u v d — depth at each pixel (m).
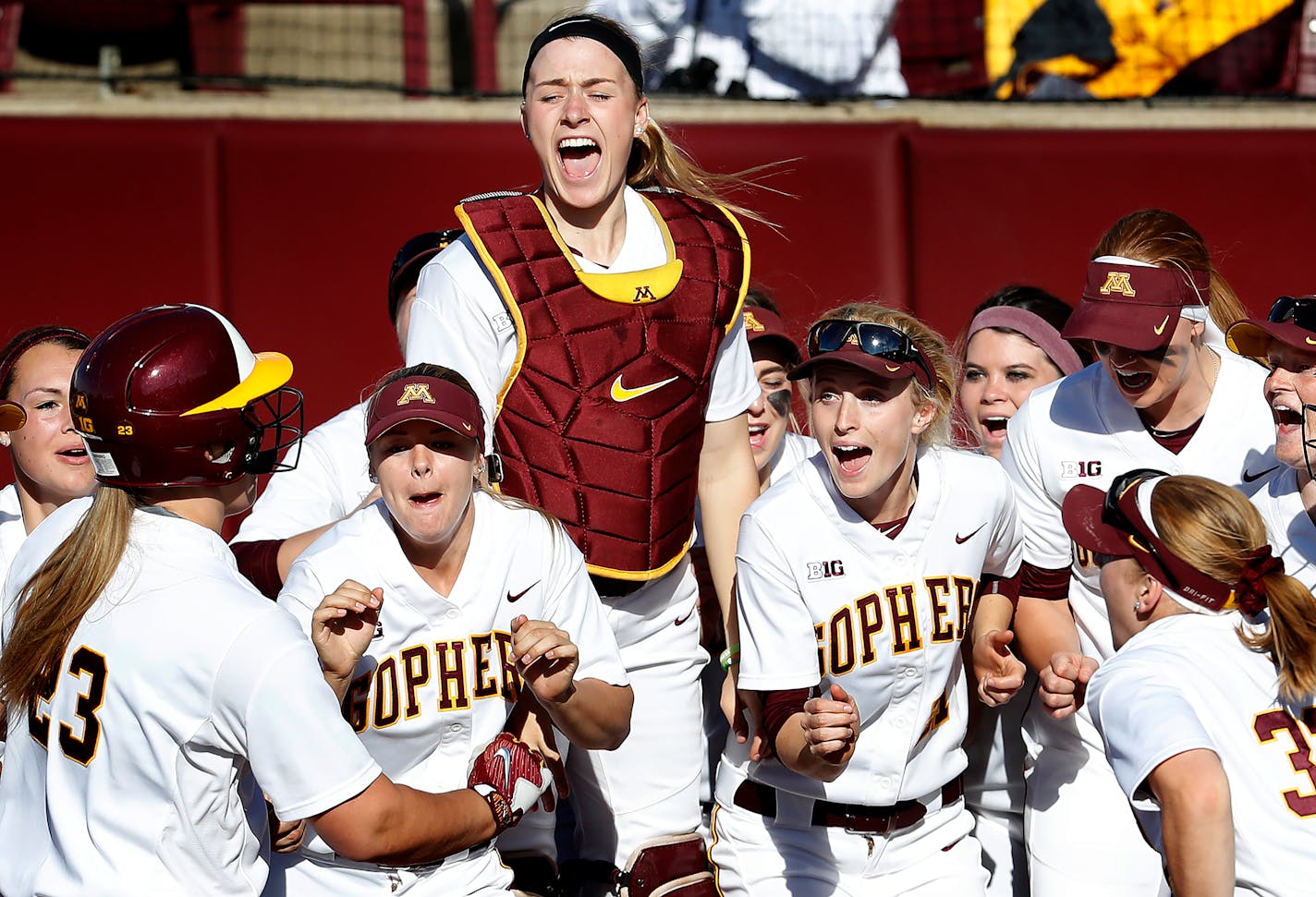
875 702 12.42
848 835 12.63
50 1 27.95
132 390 9.12
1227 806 9.13
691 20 25.66
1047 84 26.47
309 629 10.84
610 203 12.80
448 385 10.70
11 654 9.29
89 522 9.33
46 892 9.02
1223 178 24.61
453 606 11.03
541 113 12.38
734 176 14.80
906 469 12.10
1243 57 26.55
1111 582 10.64
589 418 12.33
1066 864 13.29
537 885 12.84
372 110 24.14
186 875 9.07
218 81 24.08
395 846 9.45
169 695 8.85
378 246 23.78
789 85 25.73
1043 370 15.60
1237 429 12.99
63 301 22.98
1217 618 10.11
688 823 14.14
